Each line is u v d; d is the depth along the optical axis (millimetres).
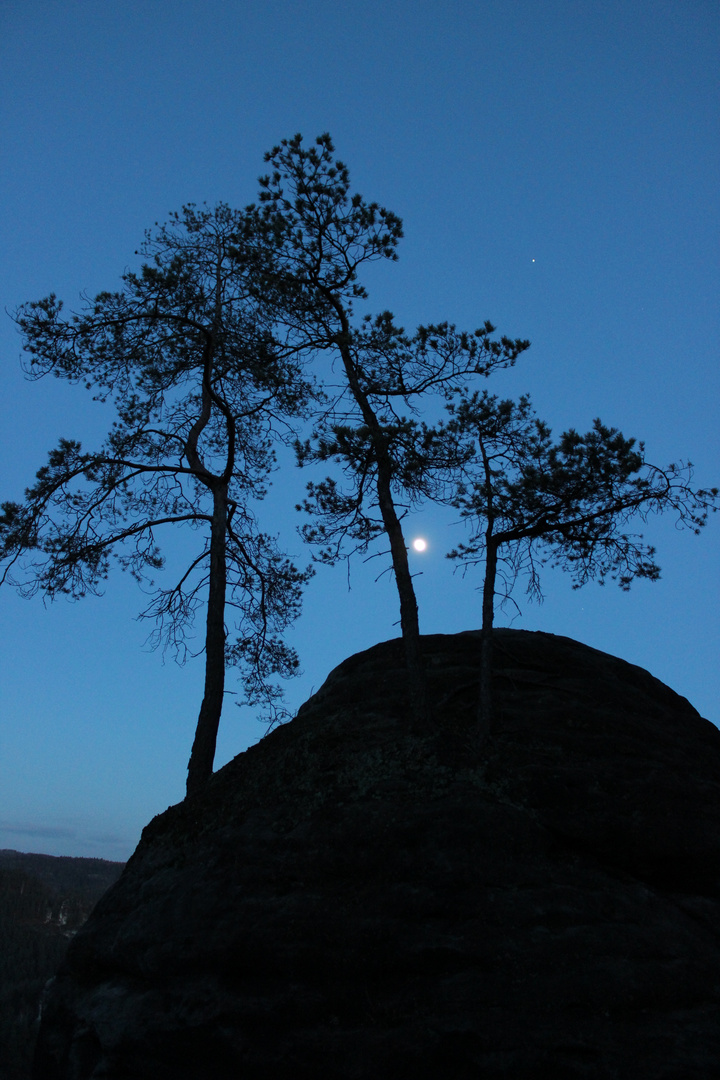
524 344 16484
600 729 14430
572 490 15227
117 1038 10727
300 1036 9867
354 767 13305
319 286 18234
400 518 16906
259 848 12266
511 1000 9500
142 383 20641
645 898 11188
